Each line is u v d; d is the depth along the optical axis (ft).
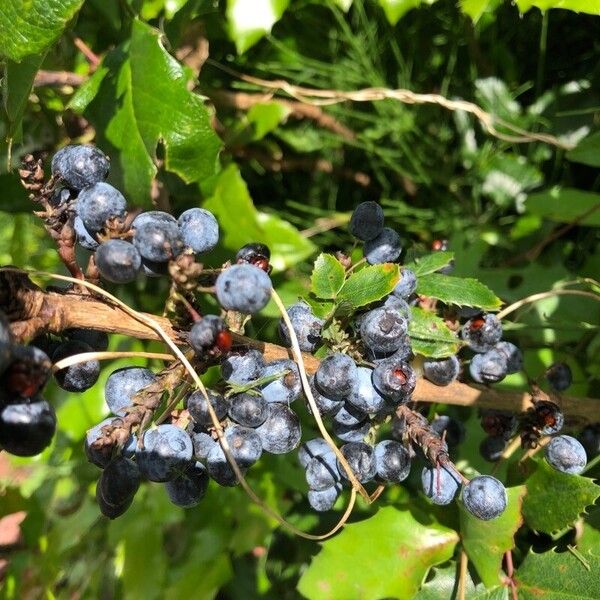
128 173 0.58
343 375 0.39
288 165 0.88
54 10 0.46
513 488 0.51
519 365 0.52
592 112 0.78
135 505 0.83
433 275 0.50
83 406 0.78
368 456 0.42
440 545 0.55
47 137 0.76
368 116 0.83
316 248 0.76
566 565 0.52
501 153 0.83
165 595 0.79
